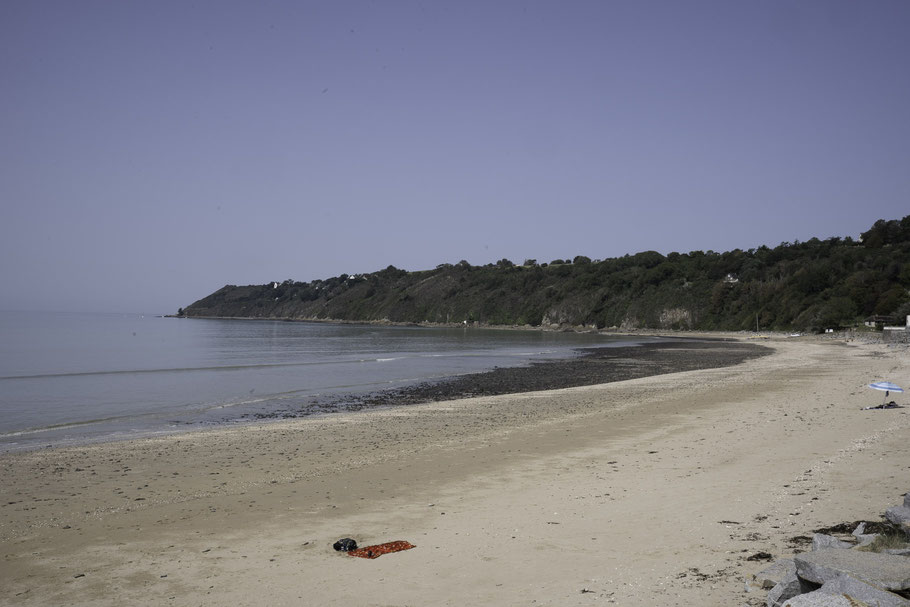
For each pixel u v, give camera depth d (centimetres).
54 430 1980
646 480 1133
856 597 436
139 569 759
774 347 7250
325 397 2900
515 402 2530
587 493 1062
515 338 11075
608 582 645
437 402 2669
